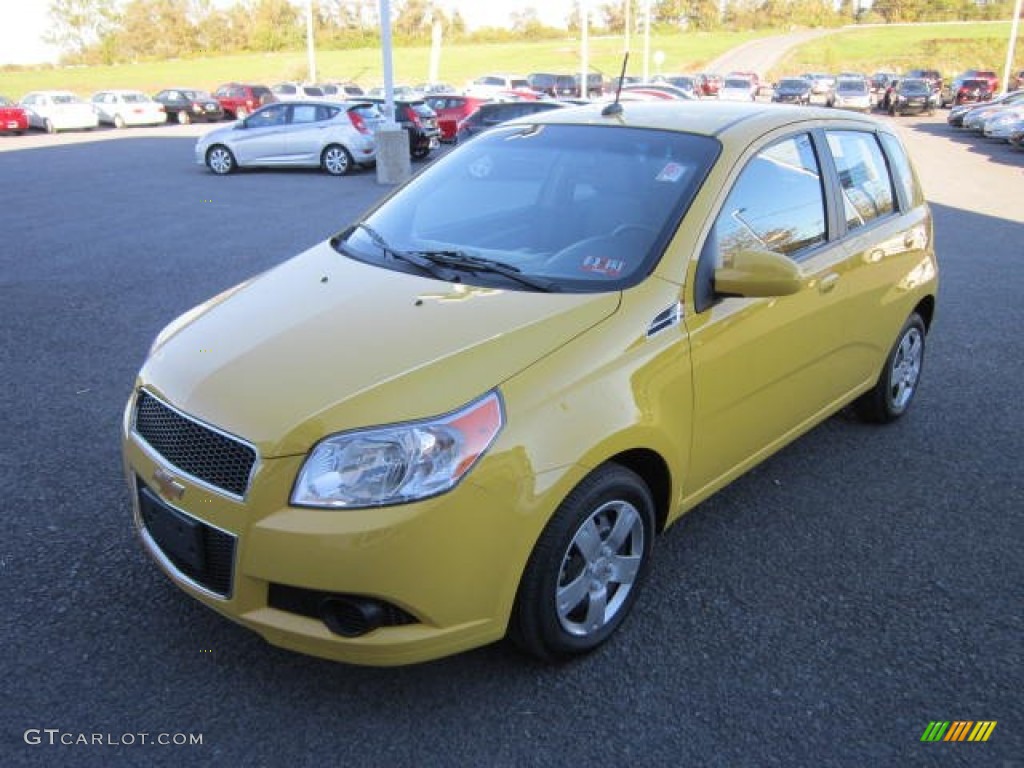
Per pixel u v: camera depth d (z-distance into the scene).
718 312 3.18
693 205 3.21
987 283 8.52
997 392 5.55
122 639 2.98
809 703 2.77
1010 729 2.68
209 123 38.59
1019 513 4.02
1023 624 3.20
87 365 5.75
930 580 3.47
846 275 3.93
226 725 2.62
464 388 2.53
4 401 5.09
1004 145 25.34
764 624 3.16
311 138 17.73
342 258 3.54
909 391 5.04
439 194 3.84
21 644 2.94
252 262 9.03
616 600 3.02
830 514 3.97
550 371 2.65
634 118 3.82
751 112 3.84
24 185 15.35
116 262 8.95
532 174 3.68
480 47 90.62
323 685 2.79
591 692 2.79
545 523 2.58
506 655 2.96
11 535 3.60
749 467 3.65
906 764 2.54
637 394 2.82
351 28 103.12
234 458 2.51
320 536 2.37
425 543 2.39
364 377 2.57
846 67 71.12
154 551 2.85
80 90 59.88
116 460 4.33
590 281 3.08
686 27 108.31
